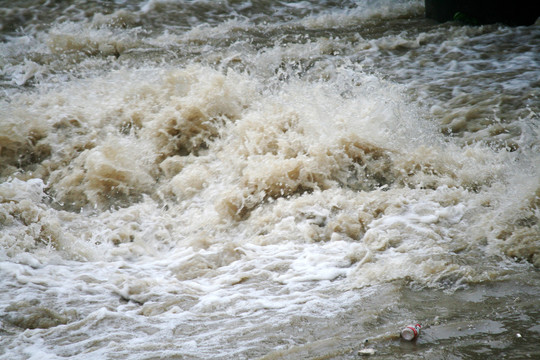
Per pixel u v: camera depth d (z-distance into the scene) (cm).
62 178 1330
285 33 2461
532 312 729
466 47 2095
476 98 1603
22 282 909
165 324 778
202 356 681
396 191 1153
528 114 1480
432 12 2623
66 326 778
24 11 2664
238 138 1349
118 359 683
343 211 1096
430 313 746
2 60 2066
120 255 1042
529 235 945
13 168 1374
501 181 1162
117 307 842
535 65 1864
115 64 2044
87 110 1522
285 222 1083
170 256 1034
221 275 941
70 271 962
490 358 624
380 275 870
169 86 1562
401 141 1299
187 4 2842
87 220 1177
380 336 688
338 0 3011
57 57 2122
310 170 1211
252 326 753
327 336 708
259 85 1667
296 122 1350
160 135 1414
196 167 1304
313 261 947
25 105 1568
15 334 766
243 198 1162
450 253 930
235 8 2856
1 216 1107
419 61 1989
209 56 2044
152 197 1270
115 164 1289
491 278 841
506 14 2427
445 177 1198
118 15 2670
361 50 2116
